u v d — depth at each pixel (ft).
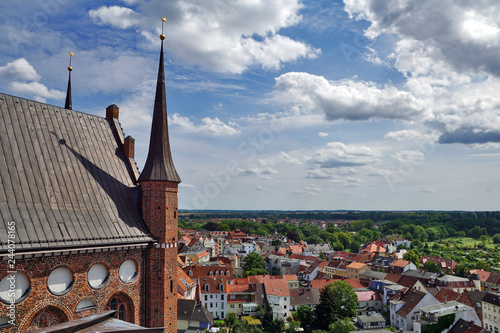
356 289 404.36
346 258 649.20
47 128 96.73
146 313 97.66
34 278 75.77
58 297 79.30
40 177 86.74
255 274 492.13
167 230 100.94
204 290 356.79
